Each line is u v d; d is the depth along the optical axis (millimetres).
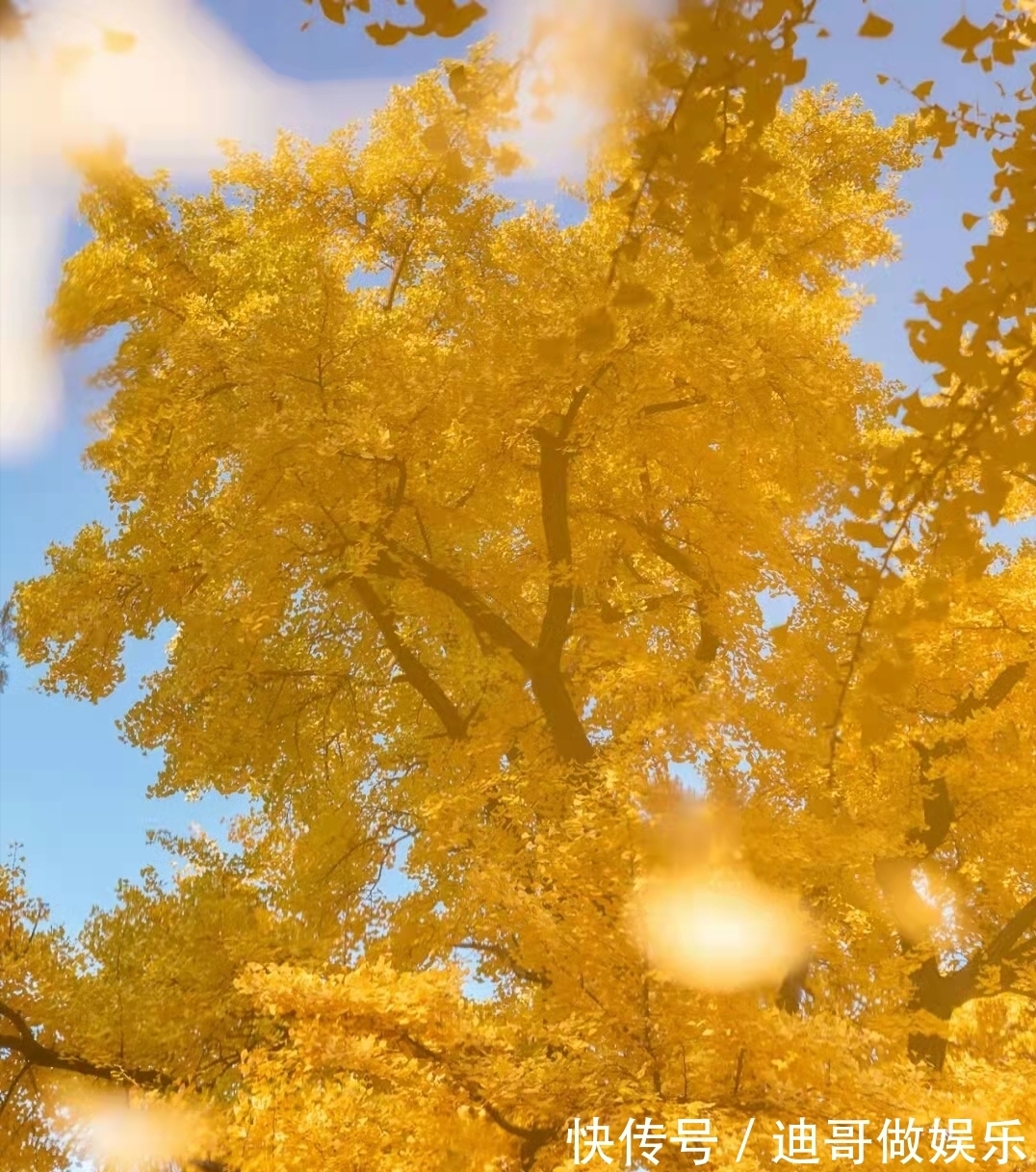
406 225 11695
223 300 9625
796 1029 4695
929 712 9273
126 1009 7383
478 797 6742
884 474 2885
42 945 7852
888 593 7129
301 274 8914
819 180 13211
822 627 7977
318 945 7465
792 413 8273
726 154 2670
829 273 11438
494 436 8375
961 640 8727
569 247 8656
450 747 9055
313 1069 5500
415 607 9484
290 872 9227
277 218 11258
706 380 8055
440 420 8195
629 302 2641
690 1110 4551
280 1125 5273
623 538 9875
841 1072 4707
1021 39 2773
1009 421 2766
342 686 10875
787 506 9094
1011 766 8227
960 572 8062
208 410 8992
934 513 2869
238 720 10180
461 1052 5168
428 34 2240
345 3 2148
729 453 8703
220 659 10242
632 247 2756
